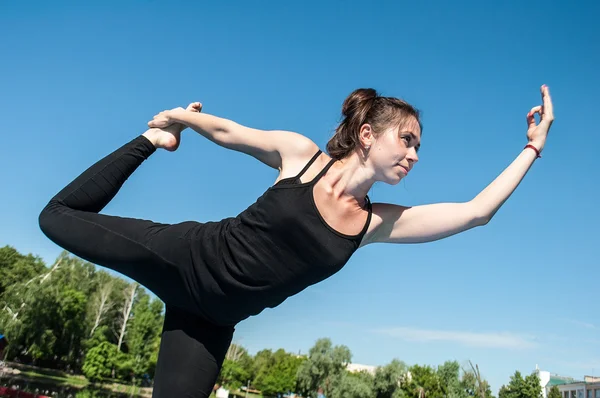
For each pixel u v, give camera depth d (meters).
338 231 1.98
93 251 1.92
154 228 1.98
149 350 64.38
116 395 52.44
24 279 61.62
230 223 1.98
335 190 2.01
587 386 84.81
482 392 38.72
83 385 54.16
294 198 1.92
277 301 2.04
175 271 1.93
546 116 2.48
